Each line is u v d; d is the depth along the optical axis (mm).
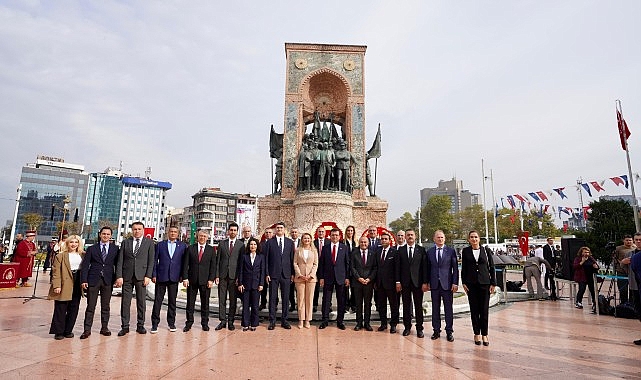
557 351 7438
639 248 8578
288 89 22969
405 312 9031
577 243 15109
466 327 10055
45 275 22281
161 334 8664
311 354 7066
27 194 105062
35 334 8344
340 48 23453
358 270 9523
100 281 8422
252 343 7875
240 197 105188
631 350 7520
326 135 21547
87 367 6078
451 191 166875
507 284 18203
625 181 24609
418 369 6223
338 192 19203
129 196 124000
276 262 9688
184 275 9242
